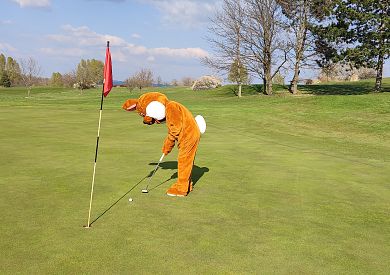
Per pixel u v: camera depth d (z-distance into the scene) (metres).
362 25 35.72
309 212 7.20
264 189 8.73
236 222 6.48
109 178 9.20
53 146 13.36
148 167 10.53
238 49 45.53
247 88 56.94
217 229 6.12
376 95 30.19
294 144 16.30
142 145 14.24
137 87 81.56
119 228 5.97
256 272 4.71
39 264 4.69
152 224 6.21
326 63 41.88
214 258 5.05
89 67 102.56
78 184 8.51
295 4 41.06
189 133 8.02
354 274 4.79
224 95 51.47
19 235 5.56
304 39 42.06
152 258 4.96
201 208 7.18
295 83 43.84
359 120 22.67
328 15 37.03
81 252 5.05
